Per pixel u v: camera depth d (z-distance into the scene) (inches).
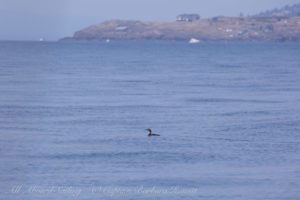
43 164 1411.2
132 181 1288.1
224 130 1905.8
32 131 1839.3
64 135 1785.2
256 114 2279.8
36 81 3599.9
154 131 1873.8
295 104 2600.9
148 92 3085.6
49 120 2062.0
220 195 1203.2
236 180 1304.1
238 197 1189.1
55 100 2623.0
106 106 2460.6
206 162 1464.1
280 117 2197.3
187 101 2701.8
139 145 1651.1
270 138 1776.6
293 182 1291.8
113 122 2048.5
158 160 1475.1
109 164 1424.7
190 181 1294.3
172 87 3405.5
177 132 1862.7
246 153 1561.3
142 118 2149.4
